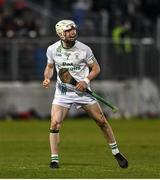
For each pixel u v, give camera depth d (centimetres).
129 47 5194
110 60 5141
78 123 4722
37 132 4088
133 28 5747
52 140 2409
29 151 3153
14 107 5000
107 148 3284
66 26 2355
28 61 4984
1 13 5653
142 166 2533
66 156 2945
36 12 5878
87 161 2738
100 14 5547
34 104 5031
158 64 5284
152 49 5269
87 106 2409
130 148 3291
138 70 5244
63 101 2403
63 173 2262
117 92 5184
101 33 5347
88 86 2398
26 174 2242
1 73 4950
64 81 2398
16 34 5281
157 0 6575
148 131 4222
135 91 5241
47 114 5053
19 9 5825
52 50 2406
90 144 3472
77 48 2389
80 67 2397
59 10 6166
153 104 5312
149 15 6494
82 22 5528
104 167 2470
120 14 6050
